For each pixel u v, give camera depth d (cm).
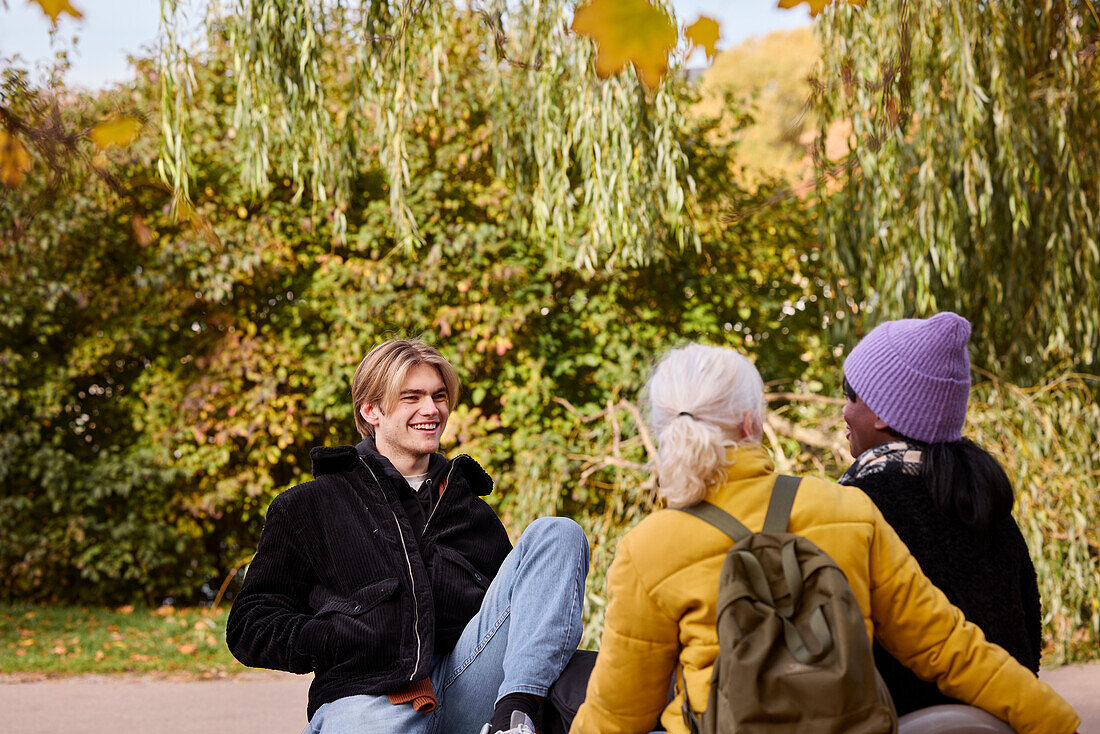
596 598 576
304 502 256
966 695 176
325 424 885
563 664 238
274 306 883
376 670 239
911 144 649
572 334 821
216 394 841
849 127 601
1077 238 614
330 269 826
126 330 834
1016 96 587
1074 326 632
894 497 201
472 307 787
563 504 695
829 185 658
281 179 844
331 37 737
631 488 620
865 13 559
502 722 223
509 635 242
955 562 196
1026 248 626
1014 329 651
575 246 762
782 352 880
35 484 858
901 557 178
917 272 591
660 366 192
